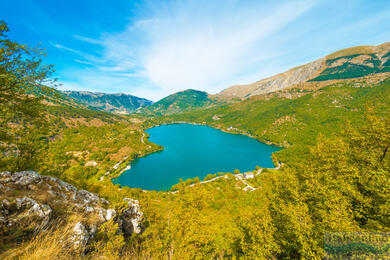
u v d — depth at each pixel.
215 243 22.05
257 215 20.53
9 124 12.45
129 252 12.26
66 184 13.75
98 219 12.16
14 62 10.83
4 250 6.30
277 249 14.94
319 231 12.83
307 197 17.16
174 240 17.53
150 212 24.48
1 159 12.23
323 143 23.98
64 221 9.91
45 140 16.17
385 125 17.12
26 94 12.42
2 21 9.37
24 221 7.94
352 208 15.28
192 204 26.97
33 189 10.61
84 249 9.00
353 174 16.64
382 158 17.16
